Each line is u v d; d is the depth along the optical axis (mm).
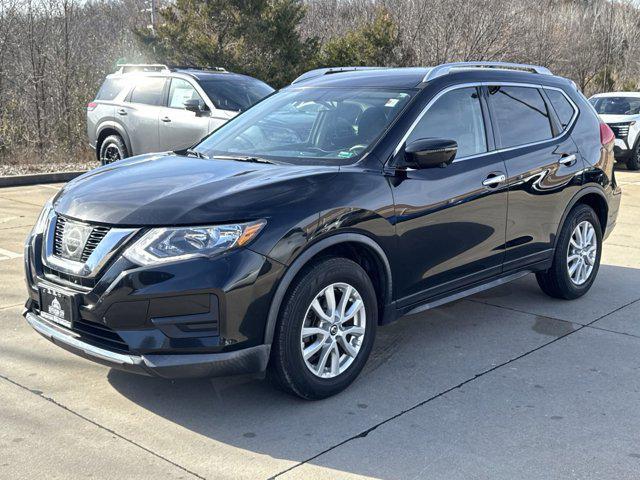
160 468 3230
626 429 3652
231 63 20203
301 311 3707
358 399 3977
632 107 16000
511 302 5797
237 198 3613
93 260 3562
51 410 3779
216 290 3432
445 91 4676
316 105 4797
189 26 20609
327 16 37906
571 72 38438
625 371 4410
